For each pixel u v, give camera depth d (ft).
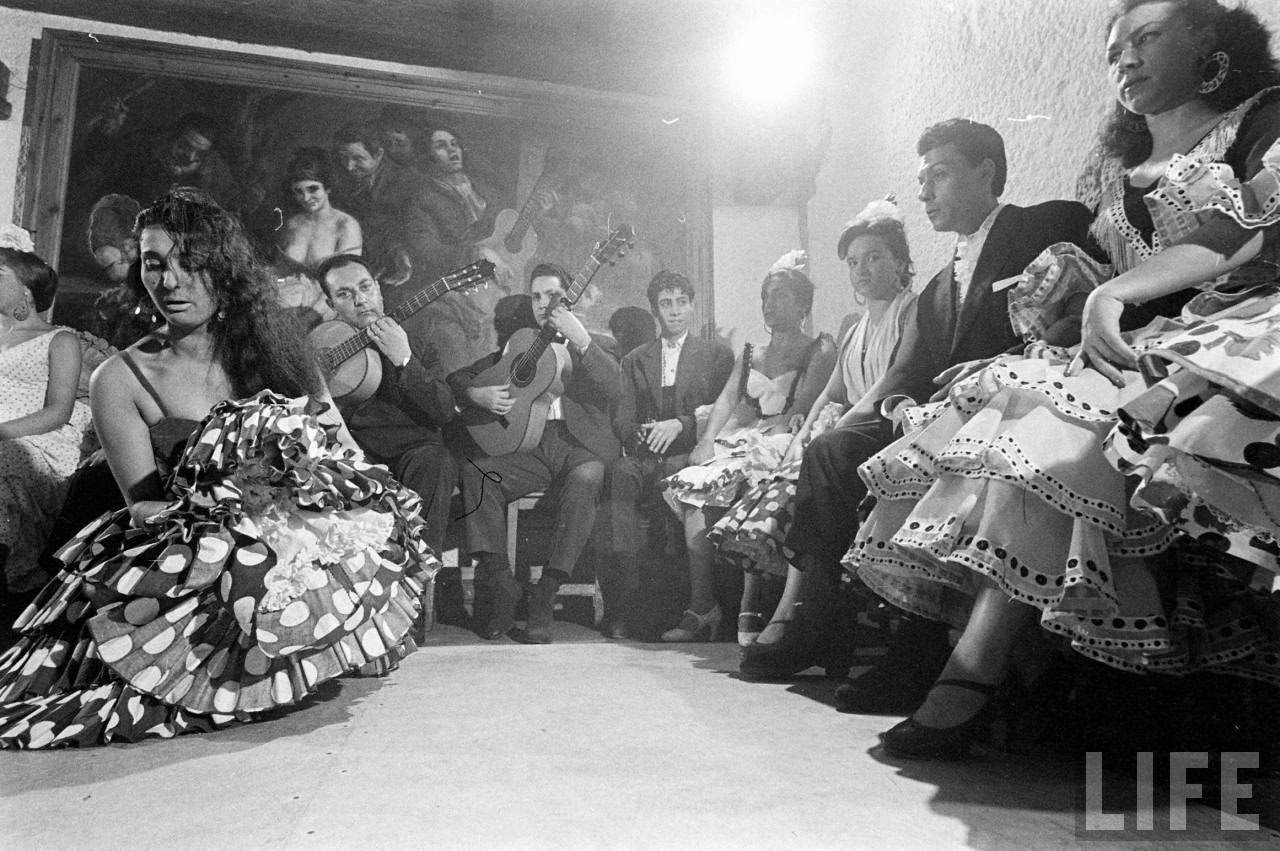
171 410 6.89
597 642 11.45
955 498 5.23
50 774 4.91
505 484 12.76
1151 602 4.84
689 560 11.64
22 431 10.56
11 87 13.10
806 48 14.10
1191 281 4.68
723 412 13.84
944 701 5.25
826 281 13.96
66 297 12.93
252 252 7.41
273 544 6.30
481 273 14.14
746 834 3.89
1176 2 6.16
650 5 14.26
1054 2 9.16
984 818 4.17
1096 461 4.82
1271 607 5.10
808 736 5.82
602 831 3.90
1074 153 8.86
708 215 15.07
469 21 14.23
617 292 14.60
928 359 8.80
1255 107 5.69
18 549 10.34
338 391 13.05
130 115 13.44
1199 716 5.32
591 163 14.84
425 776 4.79
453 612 12.46
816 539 8.00
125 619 5.87
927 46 11.61
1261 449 4.11
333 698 7.11
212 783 4.69
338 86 14.08
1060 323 5.86
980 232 8.60
